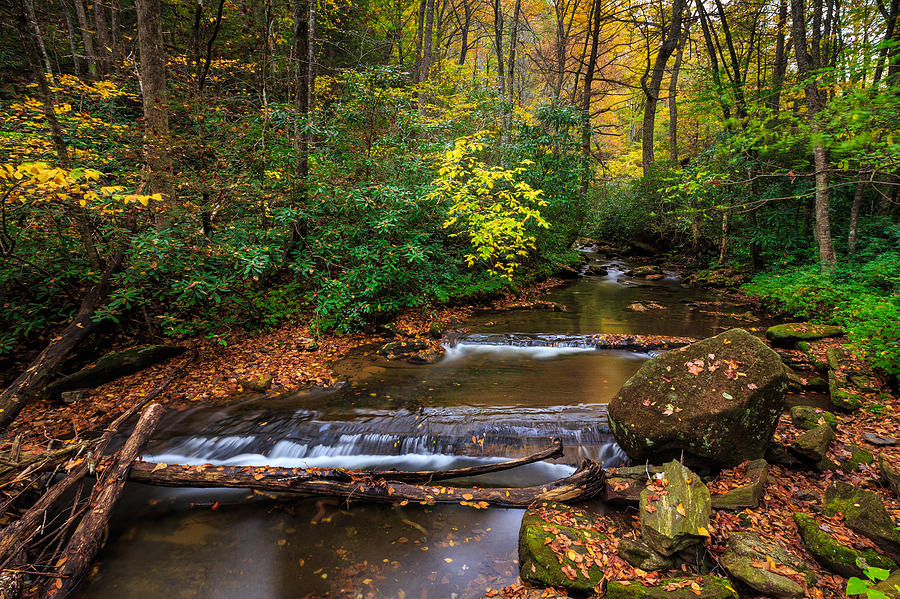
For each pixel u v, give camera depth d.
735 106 9.77
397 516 3.46
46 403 4.95
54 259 5.89
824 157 8.01
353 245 8.12
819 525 2.91
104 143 7.25
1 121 6.67
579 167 12.29
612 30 23.62
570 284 13.47
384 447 4.39
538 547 2.90
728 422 3.51
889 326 5.11
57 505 3.47
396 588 2.77
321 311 6.98
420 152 9.16
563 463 4.21
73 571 2.75
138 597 2.70
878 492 3.26
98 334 6.06
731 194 11.38
